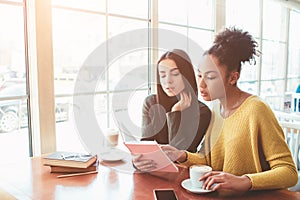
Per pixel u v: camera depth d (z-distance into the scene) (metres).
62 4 1.68
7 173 1.24
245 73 3.27
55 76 1.68
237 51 1.19
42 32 1.55
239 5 3.06
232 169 1.19
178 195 1.04
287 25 3.99
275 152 1.10
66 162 1.24
